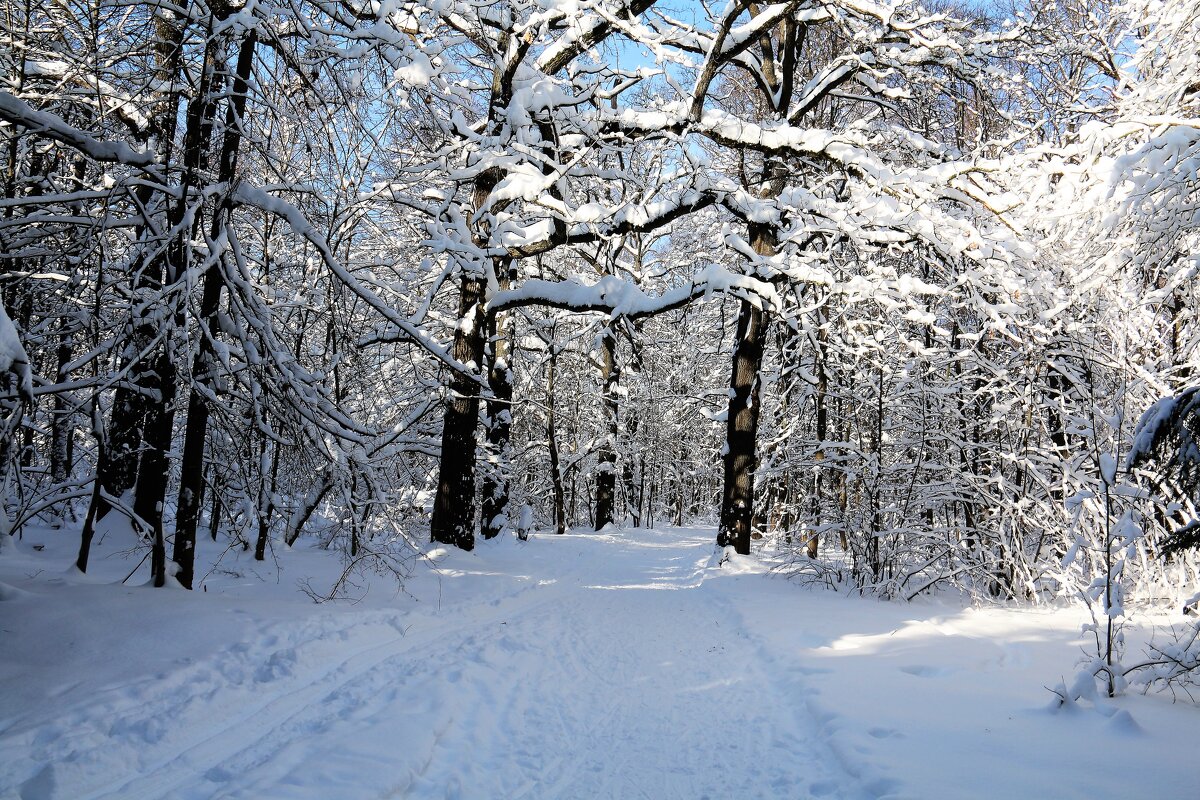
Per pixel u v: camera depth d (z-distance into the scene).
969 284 12.43
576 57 14.01
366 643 7.64
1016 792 4.23
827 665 7.45
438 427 17.05
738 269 18.44
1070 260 10.05
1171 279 8.80
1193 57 8.92
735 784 4.77
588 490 35.97
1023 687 6.66
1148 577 10.49
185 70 7.96
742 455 17.11
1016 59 13.98
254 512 10.30
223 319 8.16
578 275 24.75
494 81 13.91
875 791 4.34
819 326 15.59
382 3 9.50
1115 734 5.30
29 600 6.55
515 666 7.45
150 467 9.10
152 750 4.64
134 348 7.77
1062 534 12.01
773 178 16.56
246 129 8.12
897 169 14.25
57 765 4.18
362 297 8.76
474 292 14.70
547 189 13.63
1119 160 7.66
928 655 7.87
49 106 9.41
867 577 12.80
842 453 14.78
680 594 13.92
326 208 9.41
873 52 14.91
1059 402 12.66
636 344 15.06
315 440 8.48
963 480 12.98
